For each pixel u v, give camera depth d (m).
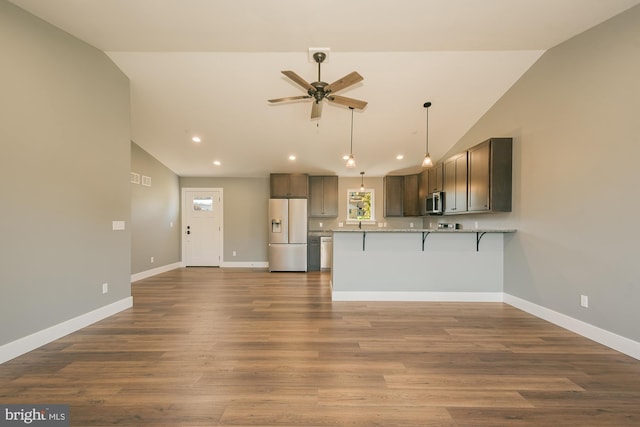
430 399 1.73
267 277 5.68
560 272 2.92
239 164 6.26
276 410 1.63
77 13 2.43
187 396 1.75
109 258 3.24
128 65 3.37
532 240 3.29
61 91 2.68
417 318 3.17
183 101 4.04
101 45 2.99
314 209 6.87
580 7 2.29
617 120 2.37
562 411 1.63
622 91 2.33
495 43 2.91
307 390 1.82
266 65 3.37
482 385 1.88
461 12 2.40
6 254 2.23
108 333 2.73
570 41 2.80
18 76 2.32
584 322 2.66
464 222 4.96
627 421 1.55
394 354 2.30
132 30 2.69
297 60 3.28
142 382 1.89
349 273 3.91
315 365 2.12
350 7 2.34
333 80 3.61
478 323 3.01
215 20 2.53
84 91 2.92
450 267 3.89
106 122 3.21
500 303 3.77
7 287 2.23
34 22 2.44
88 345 2.46
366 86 3.71
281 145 5.34
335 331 2.79
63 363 2.15
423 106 4.11
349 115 4.36
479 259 3.88
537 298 3.23
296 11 2.39
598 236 2.53
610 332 2.43
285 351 2.35
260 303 3.78
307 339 2.59
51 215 2.58
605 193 2.47
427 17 2.47
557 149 2.95
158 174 6.04
